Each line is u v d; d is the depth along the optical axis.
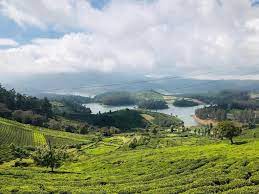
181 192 63.09
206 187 61.03
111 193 66.44
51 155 108.12
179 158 101.88
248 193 54.66
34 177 91.50
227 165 79.44
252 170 69.81
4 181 81.12
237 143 133.25
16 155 169.50
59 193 68.56
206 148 121.31
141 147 189.50
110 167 115.06
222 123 140.25
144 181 82.81
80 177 92.50
